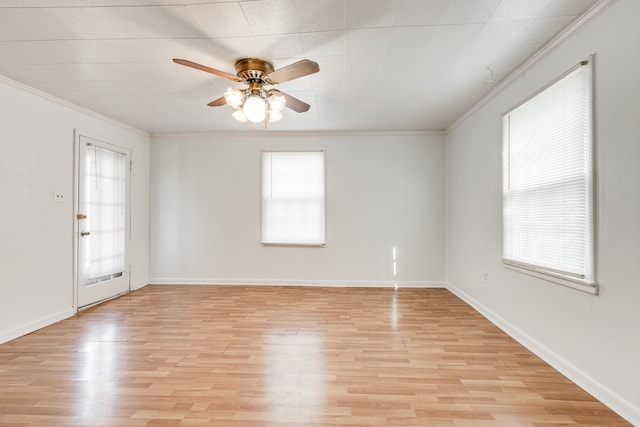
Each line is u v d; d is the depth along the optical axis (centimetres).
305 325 345
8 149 311
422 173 522
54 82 322
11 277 312
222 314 382
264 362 261
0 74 302
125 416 192
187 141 539
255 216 536
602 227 207
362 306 414
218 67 292
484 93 361
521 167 298
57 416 192
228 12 212
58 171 366
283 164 533
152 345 294
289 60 279
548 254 260
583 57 221
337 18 220
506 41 251
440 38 246
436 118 457
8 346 292
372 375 240
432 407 202
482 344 296
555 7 209
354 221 528
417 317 371
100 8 206
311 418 191
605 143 204
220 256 539
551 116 255
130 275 491
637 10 182
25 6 203
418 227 524
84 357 269
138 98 370
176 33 237
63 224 371
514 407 201
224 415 193
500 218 339
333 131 525
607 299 203
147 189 534
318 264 531
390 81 326
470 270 422
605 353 204
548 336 261
